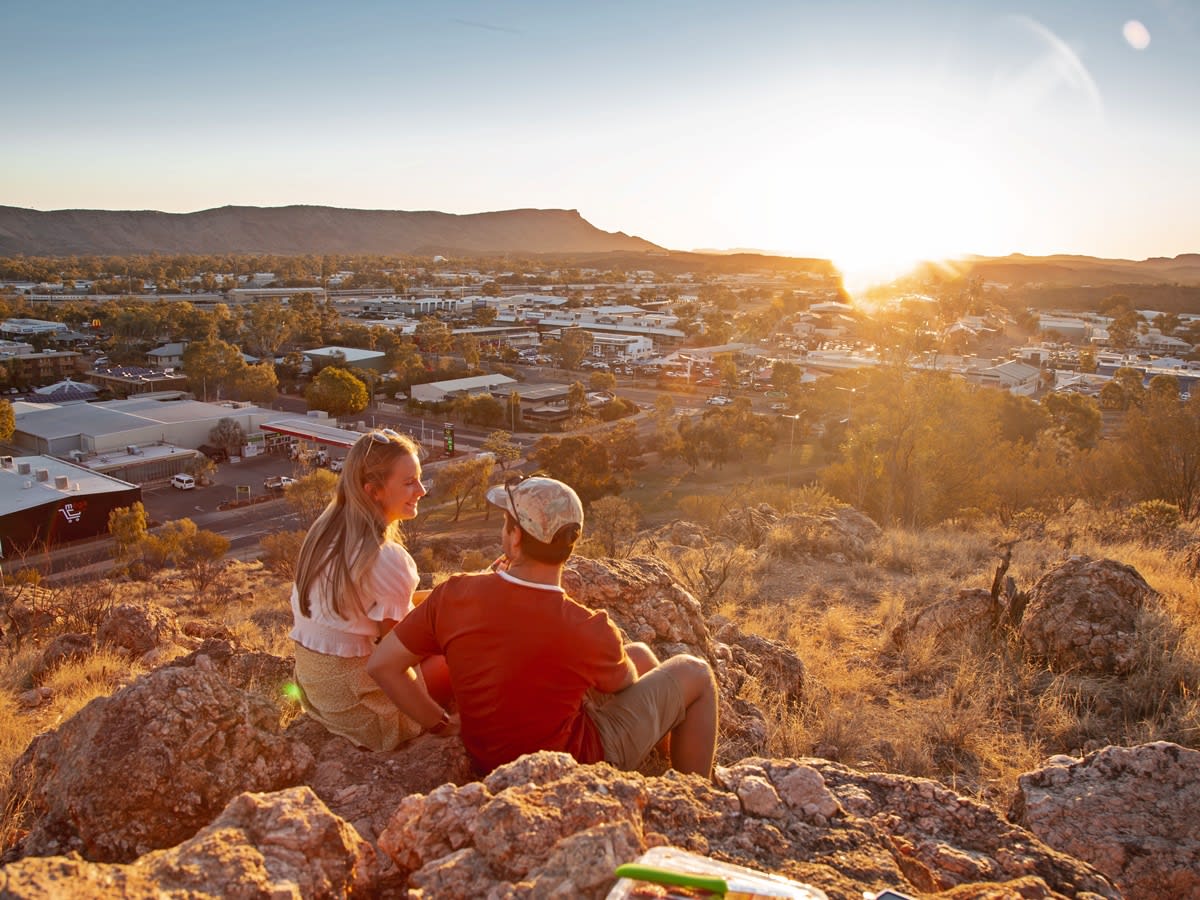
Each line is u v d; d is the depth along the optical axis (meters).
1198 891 3.10
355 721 3.16
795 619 8.51
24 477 53.41
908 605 8.70
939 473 23.75
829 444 71.50
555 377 124.50
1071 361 143.88
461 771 3.01
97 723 2.92
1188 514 20.52
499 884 1.90
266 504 60.28
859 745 5.11
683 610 5.44
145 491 63.28
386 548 3.12
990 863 2.49
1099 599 6.80
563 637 2.81
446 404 93.81
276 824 2.01
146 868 1.76
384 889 2.10
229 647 5.27
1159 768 3.55
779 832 2.38
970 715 5.39
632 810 2.19
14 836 3.08
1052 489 24.12
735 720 4.89
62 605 12.62
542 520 2.82
